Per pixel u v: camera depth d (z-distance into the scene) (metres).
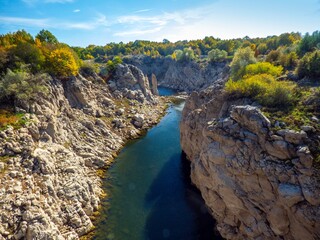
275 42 94.75
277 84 26.33
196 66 131.38
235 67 47.88
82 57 146.50
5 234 20.00
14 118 32.53
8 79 37.12
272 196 20.27
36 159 28.80
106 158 43.16
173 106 86.69
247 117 22.91
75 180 30.88
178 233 26.17
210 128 26.20
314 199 17.08
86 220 26.58
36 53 48.72
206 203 28.73
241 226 23.55
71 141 41.19
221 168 24.41
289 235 19.61
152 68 167.62
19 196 23.19
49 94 42.62
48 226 21.94
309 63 32.38
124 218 28.45
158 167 41.25
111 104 63.72
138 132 57.81
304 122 21.22
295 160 19.00
